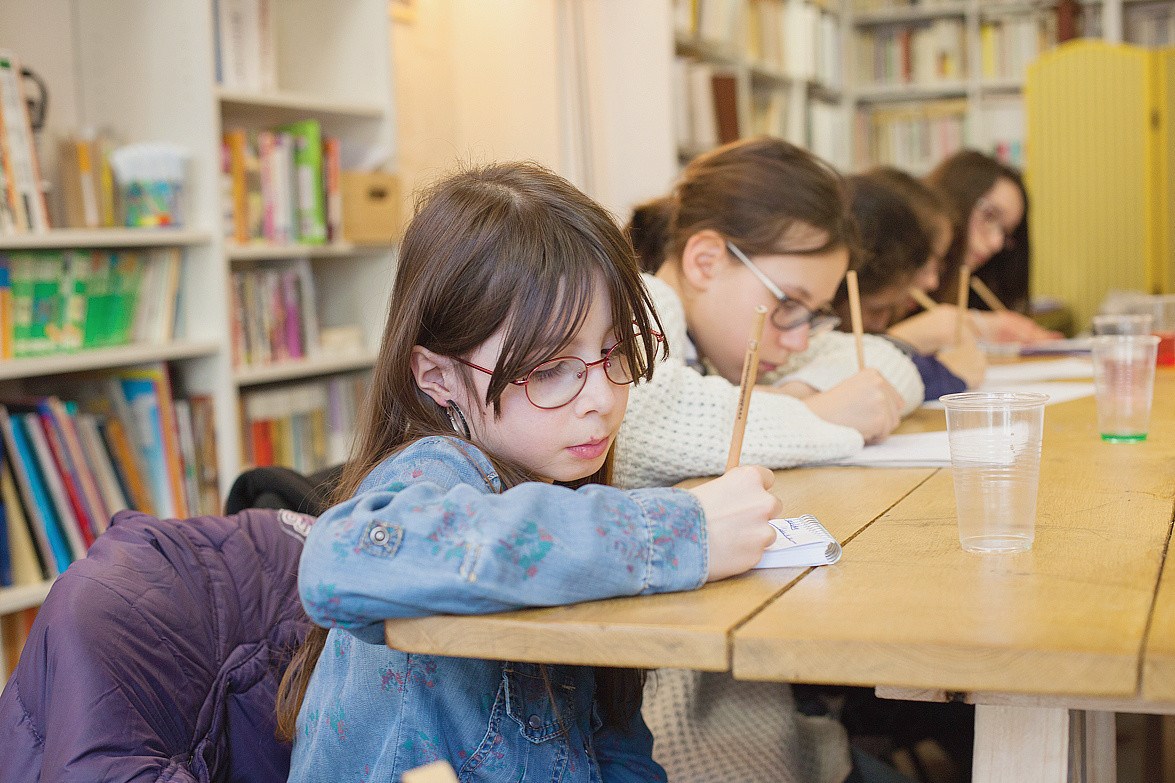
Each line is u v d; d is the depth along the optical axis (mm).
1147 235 4715
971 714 1830
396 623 774
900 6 5449
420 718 875
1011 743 840
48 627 958
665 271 1677
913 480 1261
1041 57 4824
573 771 928
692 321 1646
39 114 2342
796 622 723
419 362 945
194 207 2557
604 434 934
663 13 3844
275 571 1171
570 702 968
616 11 3895
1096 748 1040
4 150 2174
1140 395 1423
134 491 2418
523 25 3777
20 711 942
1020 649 653
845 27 5492
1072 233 4832
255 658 1110
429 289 919
